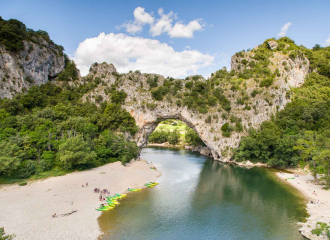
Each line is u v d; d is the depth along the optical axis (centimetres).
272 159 9450
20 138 6956
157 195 6109
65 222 4172
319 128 9350
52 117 8881
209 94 11581
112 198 5634
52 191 5559
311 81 12700
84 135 8712
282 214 4938
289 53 13125
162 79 12500
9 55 10162
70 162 7106
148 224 4419
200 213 5028
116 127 10375
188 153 14200
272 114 10694
